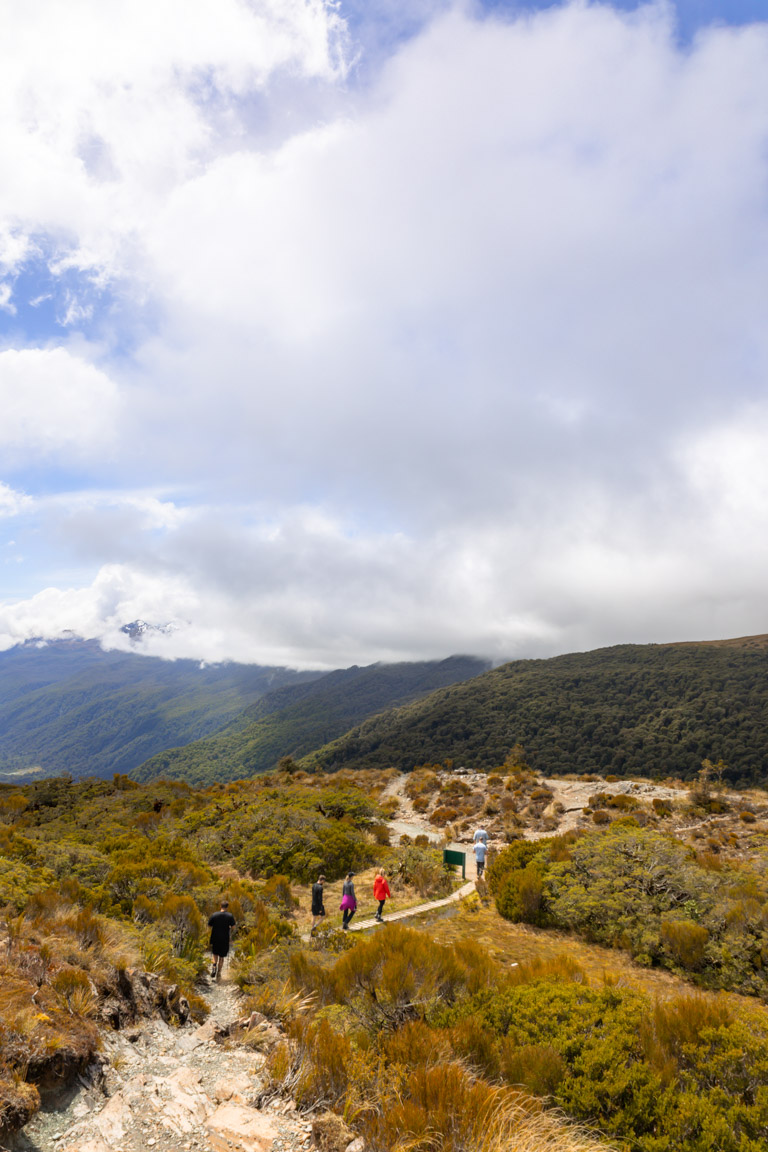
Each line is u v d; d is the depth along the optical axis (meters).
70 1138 3.52
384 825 27.39
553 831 25.70
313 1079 4.56
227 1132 3.85
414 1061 5.03
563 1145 4.14
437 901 15.96
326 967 8.71
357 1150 3.86
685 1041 5.14
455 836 26.58
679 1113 4.35
